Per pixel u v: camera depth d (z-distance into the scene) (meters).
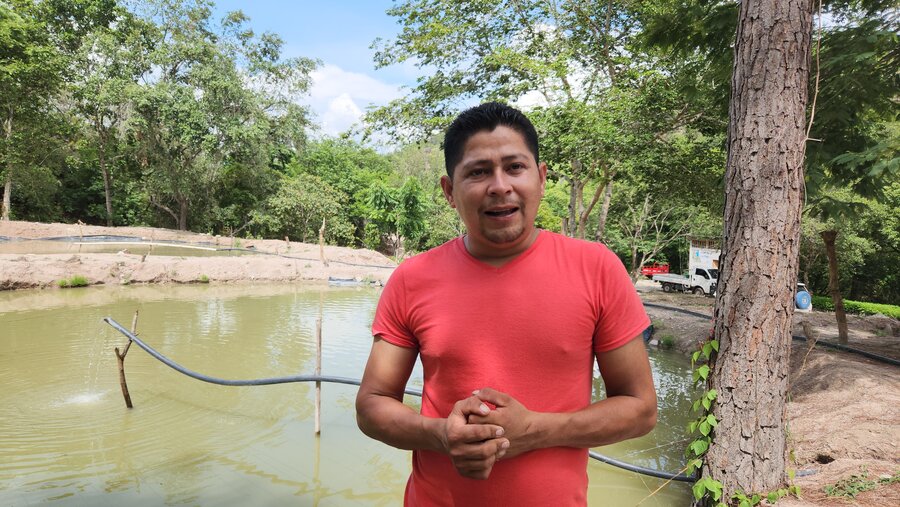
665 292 25.86
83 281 19.06
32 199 33.06
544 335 1.36
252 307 17.42
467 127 1.43
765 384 4.23
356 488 5.97
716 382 4.40
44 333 12.74
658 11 12.46
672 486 6.13
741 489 4.23
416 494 1.51
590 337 1.42
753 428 4.23
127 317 14.88
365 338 13.38
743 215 4.29
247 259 23.48
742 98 4.31
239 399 8.77
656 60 13.47
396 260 31.31
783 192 4.18
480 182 1.39
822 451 5.33
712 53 8.78
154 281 20.84
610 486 6.12
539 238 1.48
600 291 1.42
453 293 1.42
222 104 32.62
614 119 12.07
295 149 39.41
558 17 15.00
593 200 15.86
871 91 7.43
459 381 1.40
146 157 35.69
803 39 4.16
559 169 14.05
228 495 5.77
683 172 13.62
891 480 4.30
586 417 1.33
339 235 37.69
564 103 12.84
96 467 6.34
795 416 6.57
